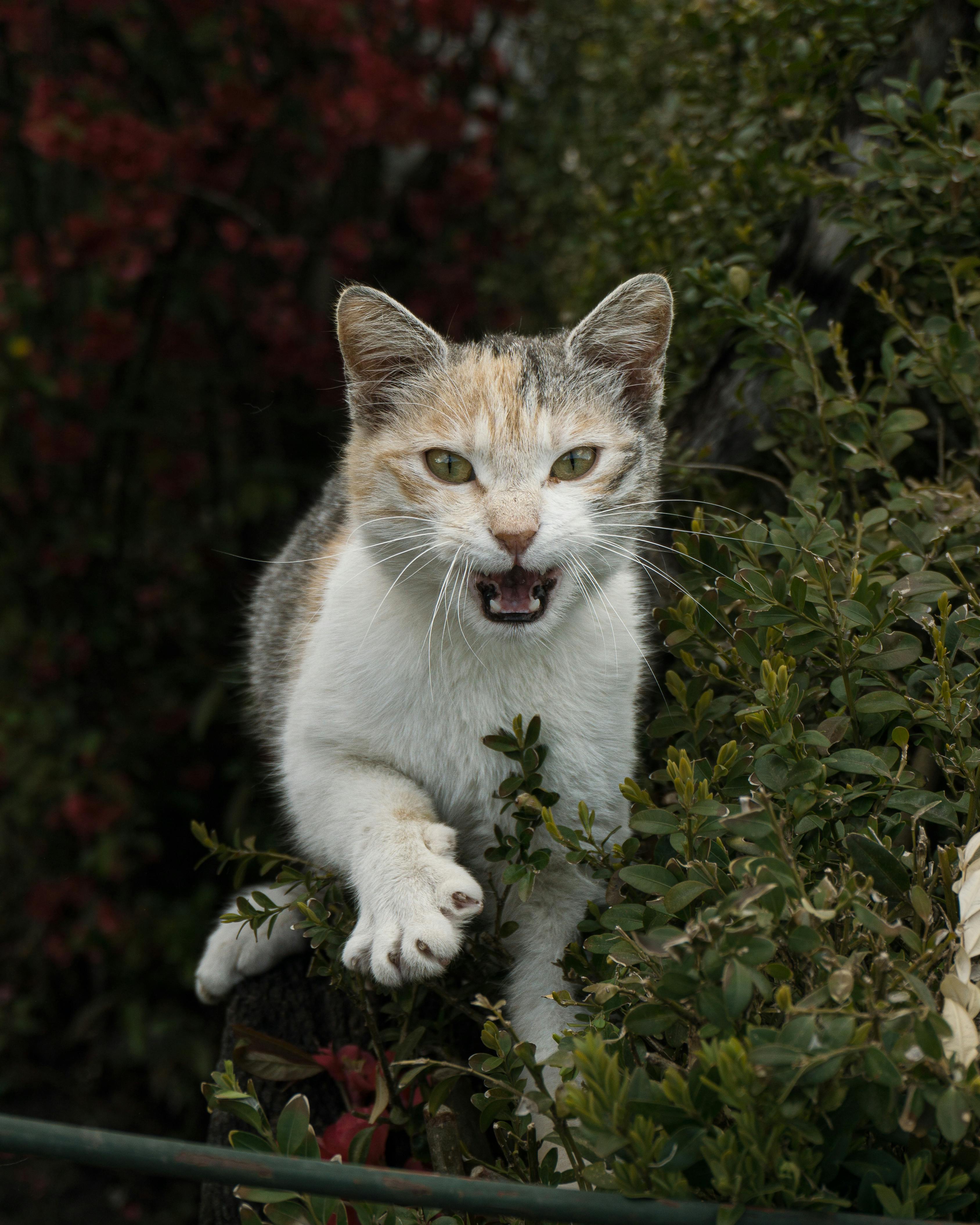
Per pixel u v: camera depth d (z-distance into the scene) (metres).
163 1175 2.37
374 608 3.93
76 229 7.51
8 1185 7.42
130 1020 7.67
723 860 2.87
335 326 4.55
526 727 3.75
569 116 9.20
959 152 4.27
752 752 3.36
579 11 9.18
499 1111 2.88
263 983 4.45
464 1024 4.15
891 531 3.94
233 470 8.89
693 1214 2.24
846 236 4.91
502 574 3.77
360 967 3.32
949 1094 2.25
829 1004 2.38
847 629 3.31
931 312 4.83
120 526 8.62
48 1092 7.86
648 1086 2.42
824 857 3.02
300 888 4.33
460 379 3.86
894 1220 2.21
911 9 4.97
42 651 8.11
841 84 5.09
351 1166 2.31
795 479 4.16
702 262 4.75
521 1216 2.29
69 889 7.87
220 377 8.80
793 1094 2.29
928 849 3.33
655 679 4.28
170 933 7.78
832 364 5.02
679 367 5.72
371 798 3.77
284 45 8.30
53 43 8.16
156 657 8.73
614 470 3.98
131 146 7.19
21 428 8.30
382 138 7.78
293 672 4.46
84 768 7.97
